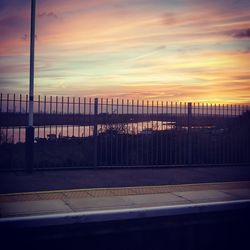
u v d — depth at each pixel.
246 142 13.27
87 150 11.91
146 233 6.16
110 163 11.70
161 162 12.19
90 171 10.78
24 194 7.39
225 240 6.67
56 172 10.41
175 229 6.36
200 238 6.49
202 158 12.70
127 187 8.37
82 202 6.77
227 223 6.73
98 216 5.90
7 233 5.40
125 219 6.05
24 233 5.50
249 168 12.18
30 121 10.15
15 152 11.84
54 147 11.88
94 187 8.32
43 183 8.69
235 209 6.84
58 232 5.68
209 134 12.95
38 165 10.95
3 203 6.62
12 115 10.67
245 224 6.88
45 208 6.27
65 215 5.73
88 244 5.82
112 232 5.95
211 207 6.64
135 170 11.23
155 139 12.80
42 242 5.58
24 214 5.86
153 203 6.79
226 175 10.60
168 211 6.32
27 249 5.49
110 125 11.90
